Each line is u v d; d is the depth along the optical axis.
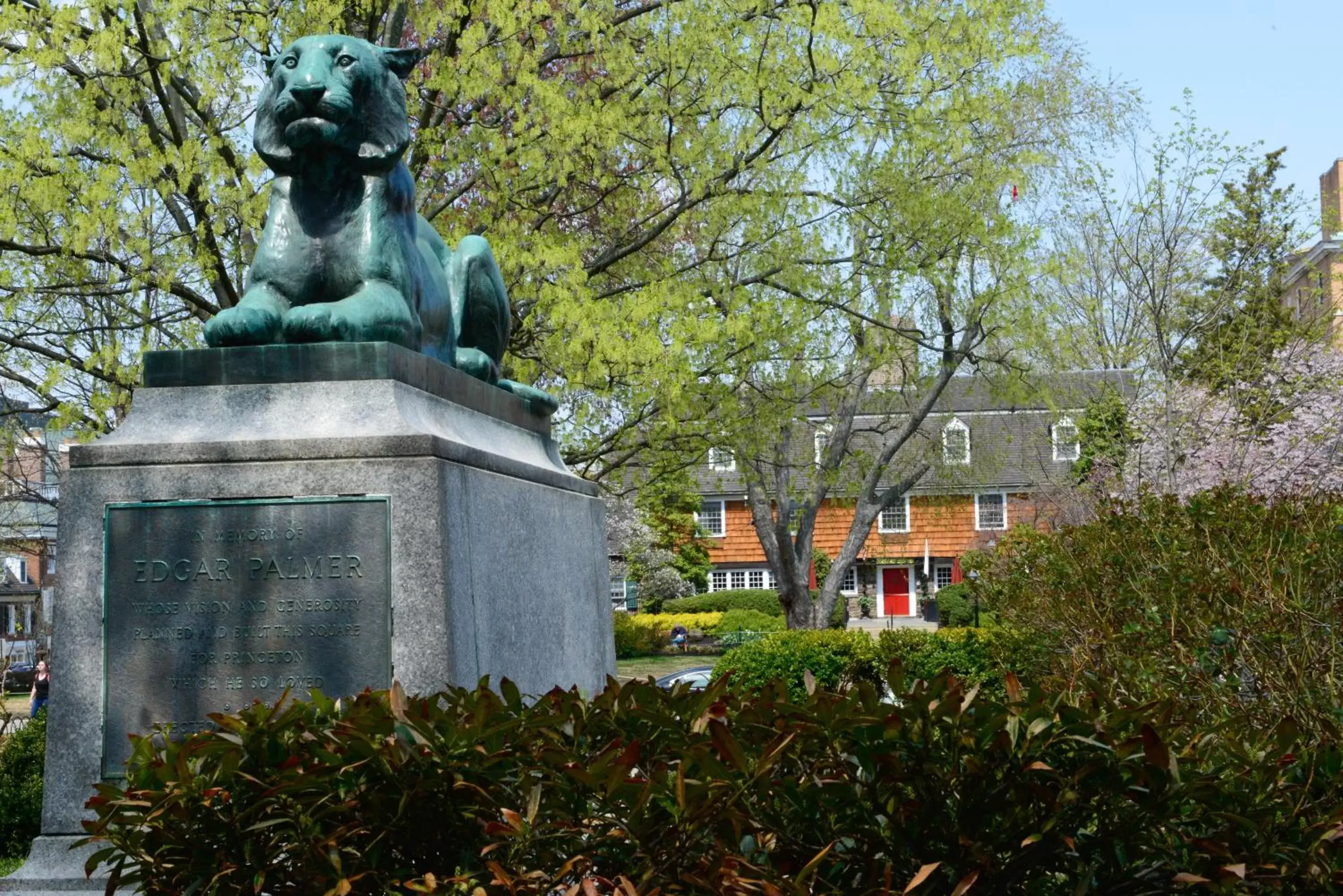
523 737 3.06
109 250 10.50
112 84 9.84
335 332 4.52
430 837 3.08
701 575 42.62
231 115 11.19
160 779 3.04
